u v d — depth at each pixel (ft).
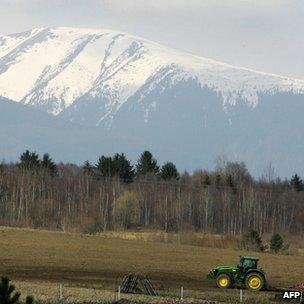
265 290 645.10
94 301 523.70
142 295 581.12
